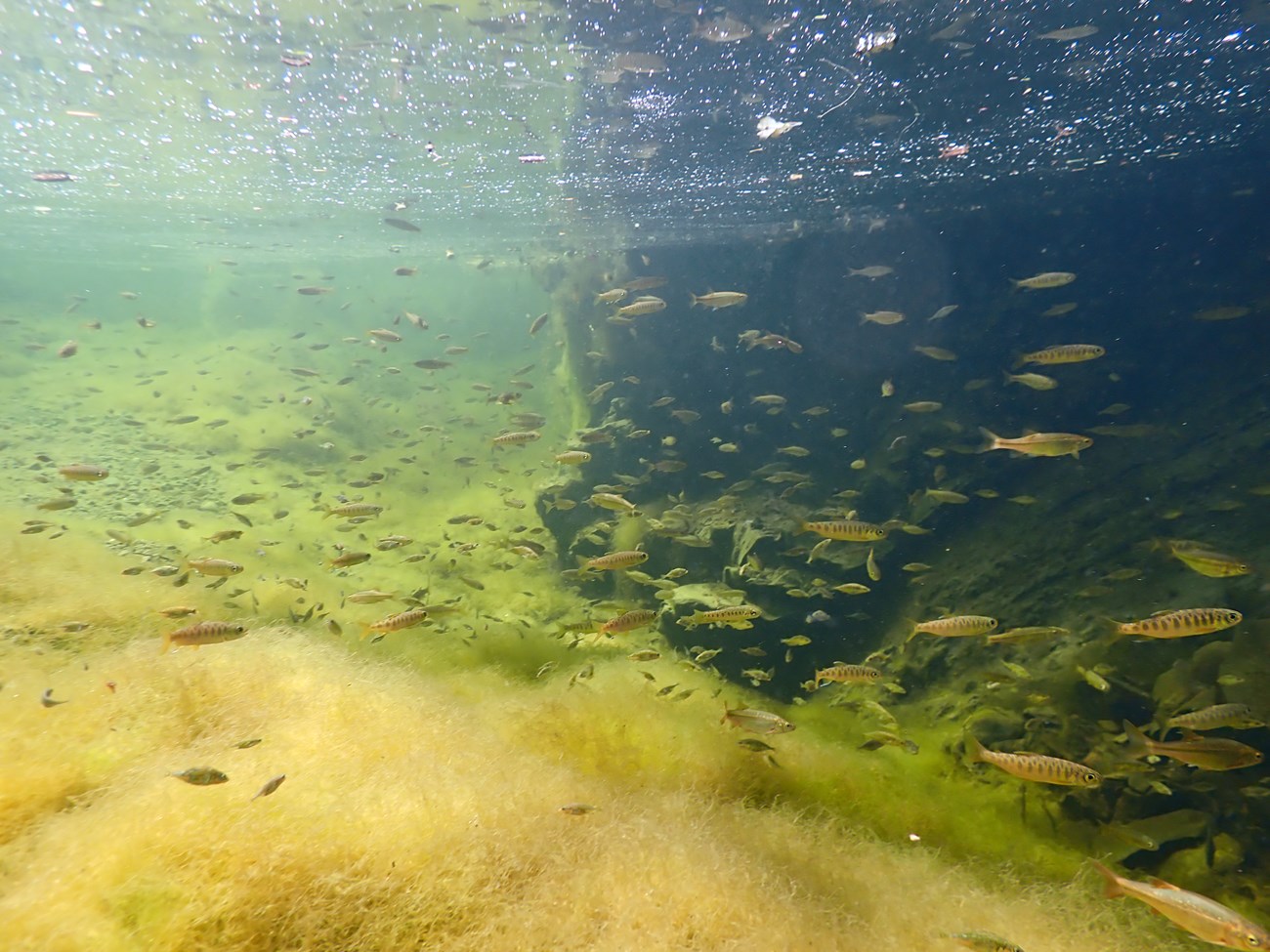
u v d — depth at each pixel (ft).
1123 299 4.95
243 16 3.26
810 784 2.51
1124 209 4.89
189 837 1.66
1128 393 4.72
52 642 2.52
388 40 3.41
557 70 3.59
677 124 3.95
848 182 4.63
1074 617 3.21
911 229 5.10
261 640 2.71
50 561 3.13
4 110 4.69
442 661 3.11
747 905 1.72
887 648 3.63
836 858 2.05
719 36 3.07
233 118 4.58
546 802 2.01
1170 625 1.98
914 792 2.61
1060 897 2.01
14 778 1.78
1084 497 3.93
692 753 2.54
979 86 3.28
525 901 1.66
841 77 3.25
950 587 3.76
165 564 3.35
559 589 4.86
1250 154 4.36
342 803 1.83
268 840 1.68
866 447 5.06
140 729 2.08
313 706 2.32
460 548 4.14
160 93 4.15
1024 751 2.73
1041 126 3.70
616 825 1.92
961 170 4.39
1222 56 3.03
